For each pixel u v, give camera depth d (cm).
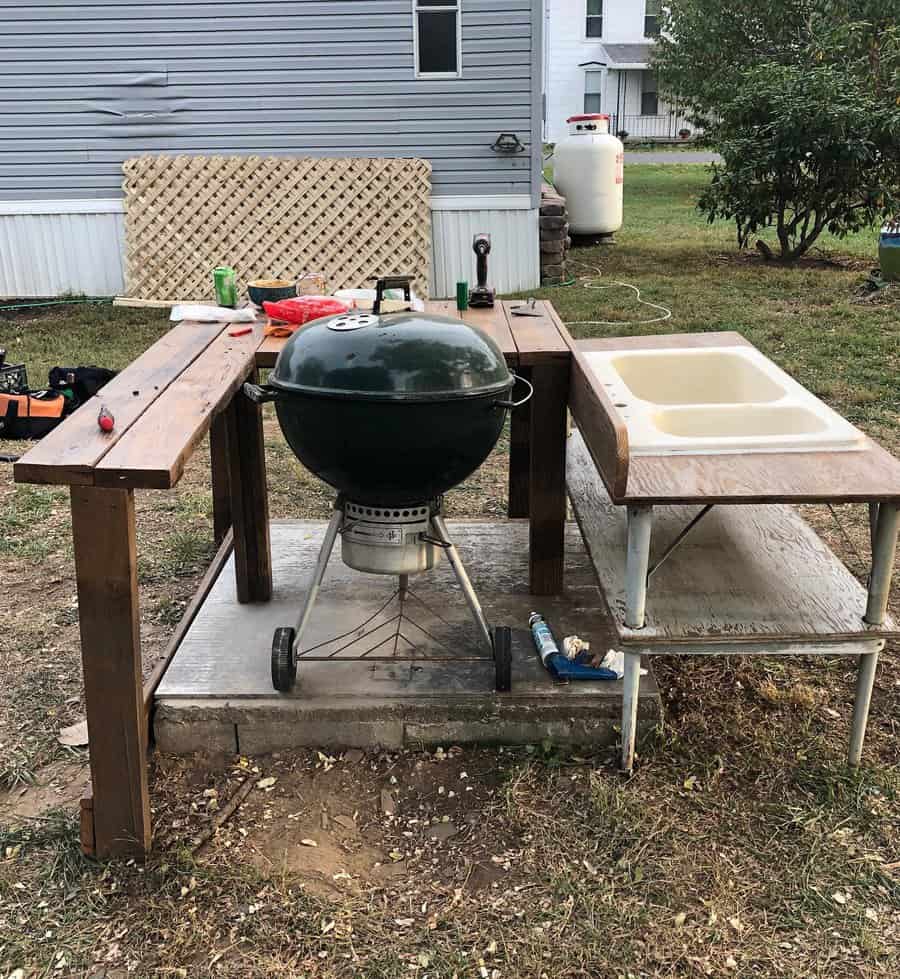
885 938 207
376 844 238
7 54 891
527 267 942
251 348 299
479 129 901
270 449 544
